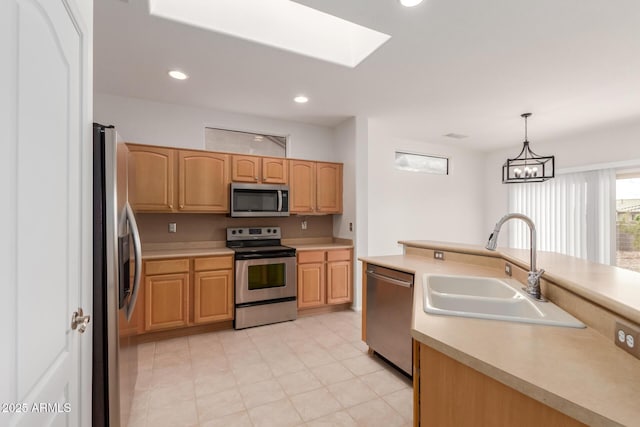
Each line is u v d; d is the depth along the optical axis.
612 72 2.67
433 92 3.13
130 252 1.79
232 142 3.90
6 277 0.63
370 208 4.78
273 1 2.28
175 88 3.04
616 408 0.63
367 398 2.06
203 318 3.12
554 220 4.94
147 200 3.08
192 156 3.30
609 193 4.32
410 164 5.30
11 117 0.65
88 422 1.18
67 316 0.96
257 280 3.38
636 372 0.77
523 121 4.07
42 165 0.79
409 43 2.22
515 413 0.79
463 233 5.76
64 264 0.94
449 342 0.96
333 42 2.52
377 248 4.85
